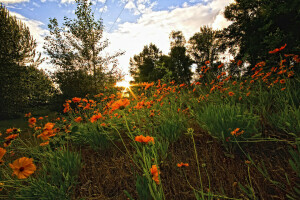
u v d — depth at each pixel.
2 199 1.46
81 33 10.37
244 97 2.82
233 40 13.23
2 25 10.50
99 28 10.85
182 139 2.28
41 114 9.78
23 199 1.40
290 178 1.26
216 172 1.50
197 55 20.67
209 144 2.00
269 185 1.24
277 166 1.42
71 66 10.28
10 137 1.79
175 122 2.40
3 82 9.71
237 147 1.82
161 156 1.83
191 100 3.42
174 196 1.29
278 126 1.82
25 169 0.98
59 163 1.82
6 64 10.08
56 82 10.12
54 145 2.06
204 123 2.27
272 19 8.77
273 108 2.48
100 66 10.94
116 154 2.18
